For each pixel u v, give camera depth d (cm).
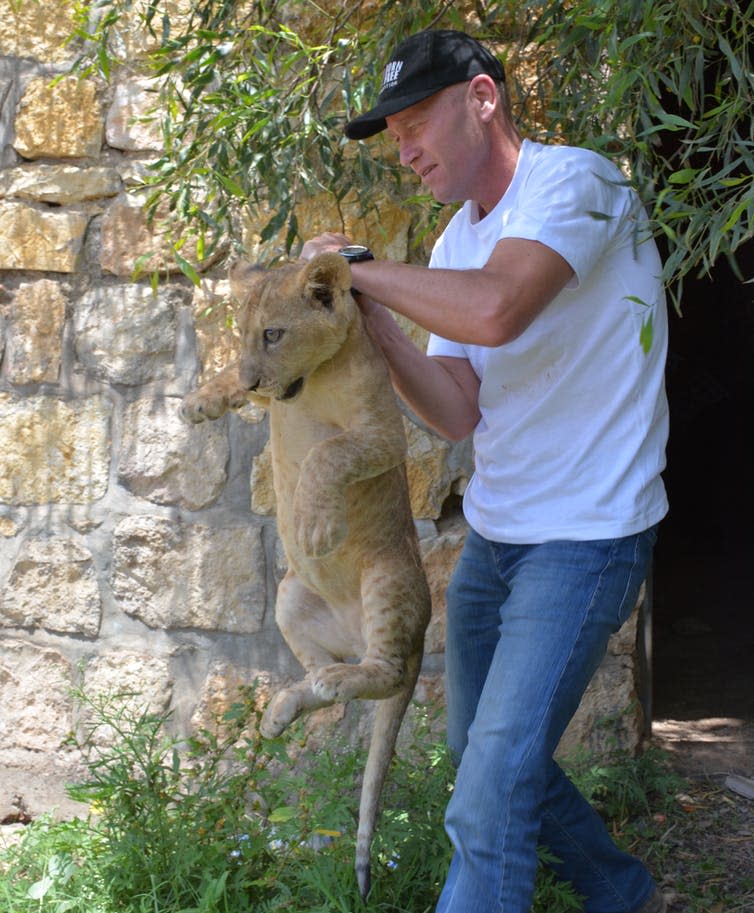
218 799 338
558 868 303
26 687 419
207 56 327
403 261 389
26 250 409
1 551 420
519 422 265
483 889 242
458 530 397
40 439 414
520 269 238
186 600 407
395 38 334
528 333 260
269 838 311
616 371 258
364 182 366
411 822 321
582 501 257
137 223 402
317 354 240
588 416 260
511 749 243
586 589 252
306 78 351
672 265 228
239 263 267
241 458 402
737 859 351
